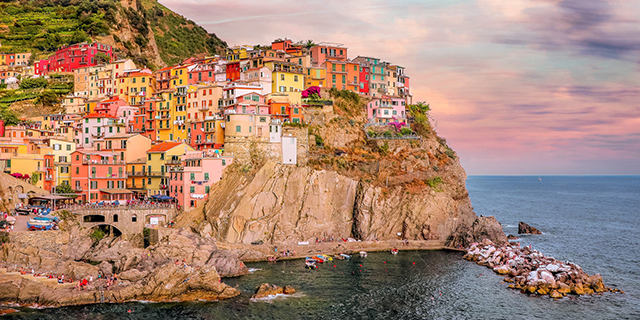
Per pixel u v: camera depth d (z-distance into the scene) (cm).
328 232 14838
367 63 19900
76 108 19688
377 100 18600
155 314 9338
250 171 14675
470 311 9938
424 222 15275
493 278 12019
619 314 9806
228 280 11381
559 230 19825
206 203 14312
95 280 10500
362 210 15075
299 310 9744
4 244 10712
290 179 14662
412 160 16975
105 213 13350
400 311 9888
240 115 15150
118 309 9538
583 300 10588
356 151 16800
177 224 13875
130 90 19088
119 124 17425
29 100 19750
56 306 9594
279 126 15600
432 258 13850
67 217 12988
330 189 15188
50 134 17575
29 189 13962
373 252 14488
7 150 14700
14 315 9144
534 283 11219
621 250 15838
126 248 12925
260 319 9256
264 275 11831
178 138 17300
